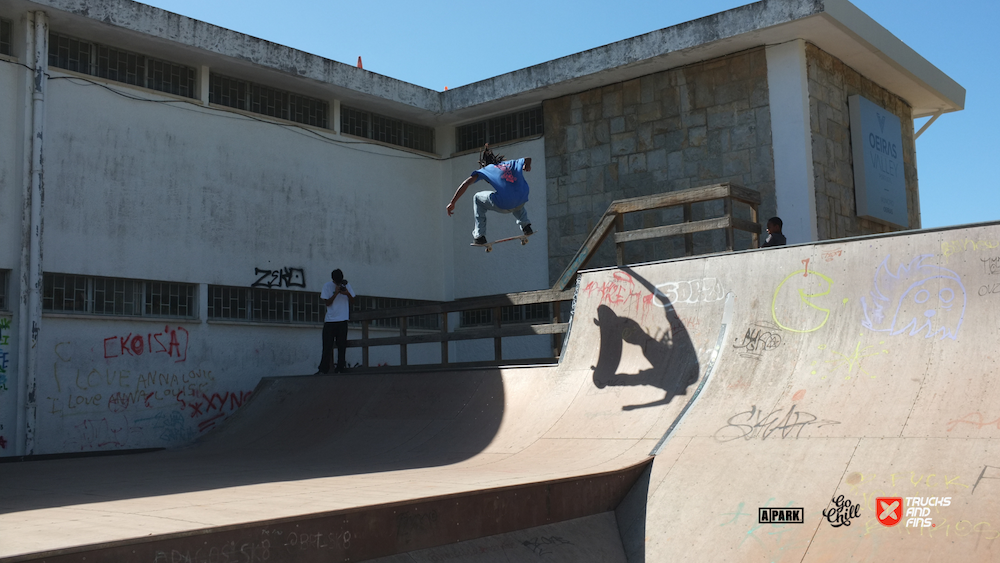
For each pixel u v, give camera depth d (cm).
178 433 1238
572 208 1521
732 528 595
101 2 1144
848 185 1356
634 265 951
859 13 1280
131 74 1252
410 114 1638
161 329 1234
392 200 1617
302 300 1450
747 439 676
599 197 1488
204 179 1312
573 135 1528
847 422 646
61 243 1130
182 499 571
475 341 1655
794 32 1254
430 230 1691
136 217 1218
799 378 720
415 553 515
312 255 1460
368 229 1563
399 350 1619
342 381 1162
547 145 1564
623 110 1466
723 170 1344
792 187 1269
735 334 808
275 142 1422
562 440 805
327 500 534
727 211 905
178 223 1270
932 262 709
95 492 639
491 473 682
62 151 1143
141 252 1219
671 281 898
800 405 689
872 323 720
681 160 1392
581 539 614
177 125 1285
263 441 1099
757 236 949
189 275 1277
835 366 709
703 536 601
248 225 1365
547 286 1545
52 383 1106
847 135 1373
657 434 745
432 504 531
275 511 485
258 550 440
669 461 687
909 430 610
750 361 770
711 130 1361
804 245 807
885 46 1352
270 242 1395
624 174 1459
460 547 541
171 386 1238
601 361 901
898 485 568
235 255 1341
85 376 1141
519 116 1630
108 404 1161
